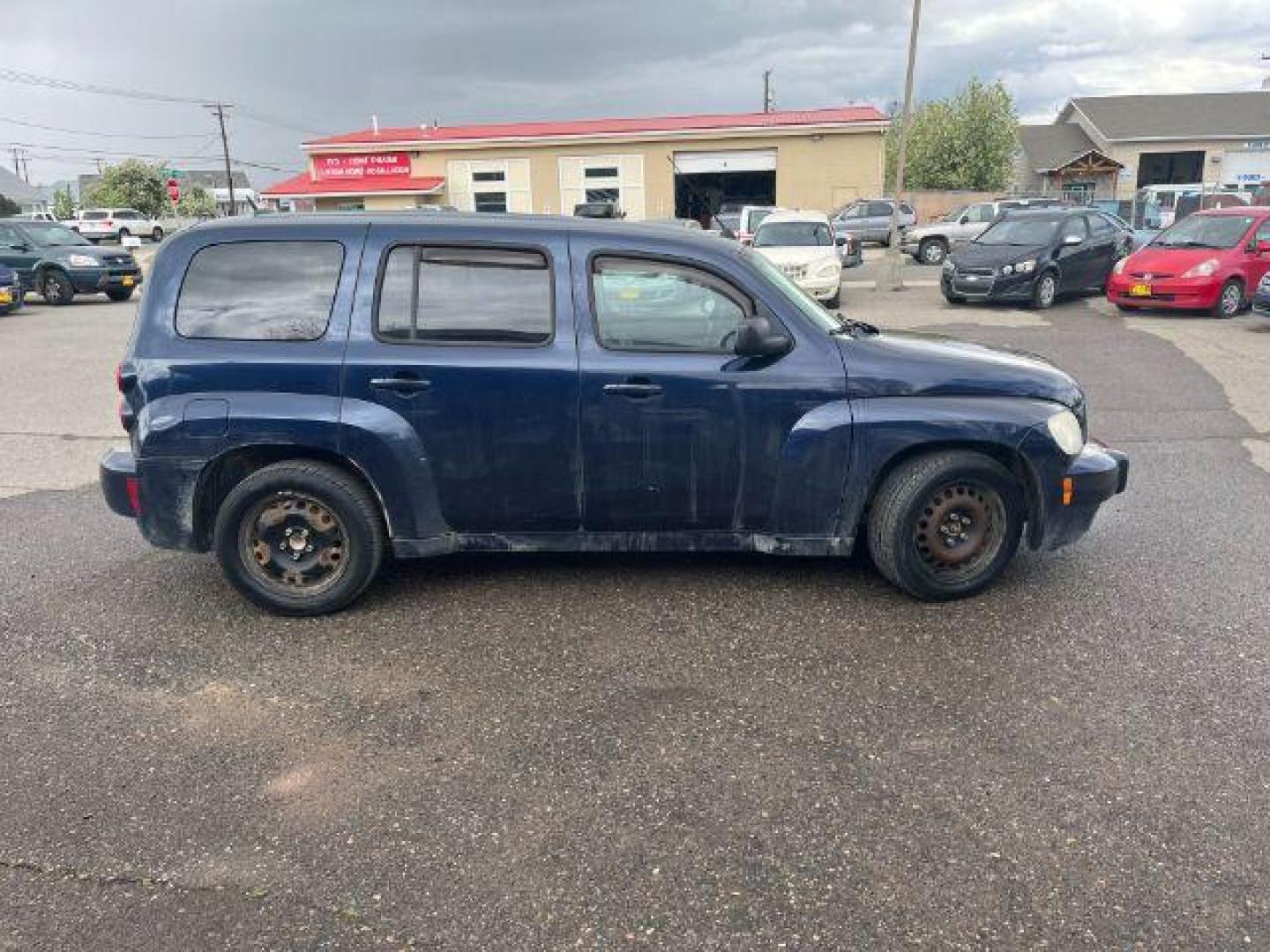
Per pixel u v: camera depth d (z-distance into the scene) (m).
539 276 4.15
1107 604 4.32
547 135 35.09
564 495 4.22
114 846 2.75
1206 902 2.50
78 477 6.86
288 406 4.07
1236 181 41.69
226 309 4.15
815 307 4.62
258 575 4.25
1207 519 5.53
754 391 4.11
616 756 3.17
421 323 4.14
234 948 2.38
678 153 35.12
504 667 3.80
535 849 2.73
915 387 4.18
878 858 2.67
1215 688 3.55
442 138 35.81
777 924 2.44
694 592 4.49
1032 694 3.54
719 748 3.21
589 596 4.47
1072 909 2.48
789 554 4.38
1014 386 4.27
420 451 4.12
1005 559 4.37
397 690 3.63
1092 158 44.47
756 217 20.81
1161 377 10.00
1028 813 2.85
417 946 2.38
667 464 4.17
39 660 3.91
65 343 13.85
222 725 3.40
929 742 3.23
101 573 4.88
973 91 49.31
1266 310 12.67
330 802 2.95
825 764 3.11
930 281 21.09
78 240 20.62
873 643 3.96
